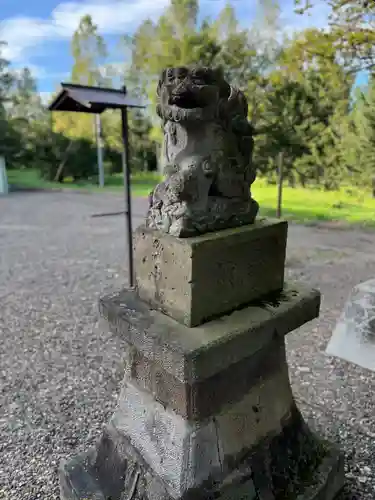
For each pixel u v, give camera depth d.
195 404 1.15
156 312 1.26
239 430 1.26
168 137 1.24
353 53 4.49
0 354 2.63
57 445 1.83
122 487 1.31
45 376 2.38
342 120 7.05
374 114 6.19
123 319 1.24
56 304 3.46
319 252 4.88
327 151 7.39
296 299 1.34
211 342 1.09
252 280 1.29
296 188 8.16
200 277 1.14
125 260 4.70
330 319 3.06
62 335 2.89
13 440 1.86
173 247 1.15
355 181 7.25
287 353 2.58
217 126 1.18
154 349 1.13
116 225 6.62
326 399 2.10
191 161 1.16
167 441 1.22
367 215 6.68
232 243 1.19
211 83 1.15
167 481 1.19
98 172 12.52
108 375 2.38
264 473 1.30
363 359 2.43
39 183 11.93
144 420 1.31
